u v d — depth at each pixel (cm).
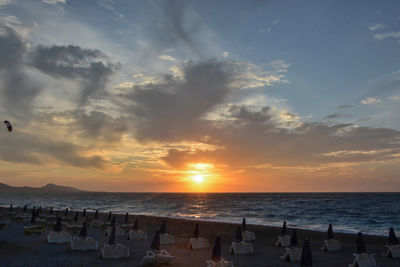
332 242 1962
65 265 1467
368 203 10175
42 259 1592
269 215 5666
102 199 15938
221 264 1348
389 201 11500
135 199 15912
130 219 4156
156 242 1568
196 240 2031
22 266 1437
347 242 2286
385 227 3822
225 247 2133
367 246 2112
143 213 6297
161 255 1430
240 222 4212
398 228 3719
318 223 4294
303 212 6425
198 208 8131
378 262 1592
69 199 15925
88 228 3086
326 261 1641
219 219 4709
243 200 13588
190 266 1498
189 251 1923
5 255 1683
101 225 3141
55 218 3778
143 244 2170
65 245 2033
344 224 4159
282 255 1816
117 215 4750
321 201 11869
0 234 2512
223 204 10212
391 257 1709
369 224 4169
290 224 4091
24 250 1834
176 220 3972
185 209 7756
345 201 11712
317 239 2455
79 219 3953
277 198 15938
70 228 2758
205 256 1755
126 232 2862
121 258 1642
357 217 5225
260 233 2822
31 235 2467
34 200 14138
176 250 1959
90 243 1880
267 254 1848
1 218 3744
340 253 1859
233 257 1756
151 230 3064
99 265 1470
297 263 1597
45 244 2055
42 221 3177
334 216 5425
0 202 11506
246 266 1531
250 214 5944
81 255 1712
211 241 2400
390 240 1761
